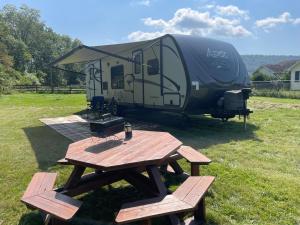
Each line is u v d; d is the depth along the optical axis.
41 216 3.52
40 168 5.33
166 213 2.64
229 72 9.12
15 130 9.04
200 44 8.84
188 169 5.14
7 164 5.58
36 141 7.46
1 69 28.53
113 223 3.46
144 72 9.91
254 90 22.30
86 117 11.77
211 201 3.90
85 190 3.89
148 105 9.91
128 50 10.07
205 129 8.87
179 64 8.39
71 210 2.76
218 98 8.92
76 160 3.45
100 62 12.94
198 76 8.30
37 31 58.78
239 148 6.57
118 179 4.17
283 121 10.06
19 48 49.69
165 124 9.90
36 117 11.96
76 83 53.75
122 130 4.59
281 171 5.06
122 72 11.26
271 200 3.90
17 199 4.10
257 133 8.24
